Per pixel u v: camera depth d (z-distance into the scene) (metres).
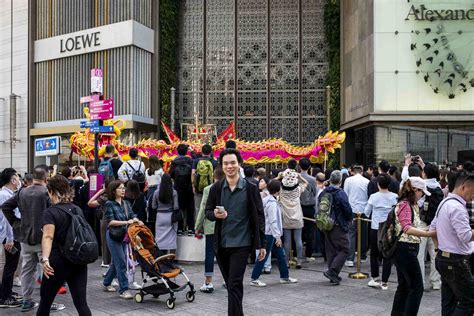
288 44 21.55
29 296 6.46
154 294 6.72
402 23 16.66
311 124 21.31
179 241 9.69
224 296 7.18
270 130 21.50
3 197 6.98
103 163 10.03
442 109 16.42
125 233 6.98
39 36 22.92
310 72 21.38
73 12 21.89
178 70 22.03
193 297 6.88
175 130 21.75
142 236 6.93
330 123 20.41
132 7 20.23
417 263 5.38
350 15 19.33
